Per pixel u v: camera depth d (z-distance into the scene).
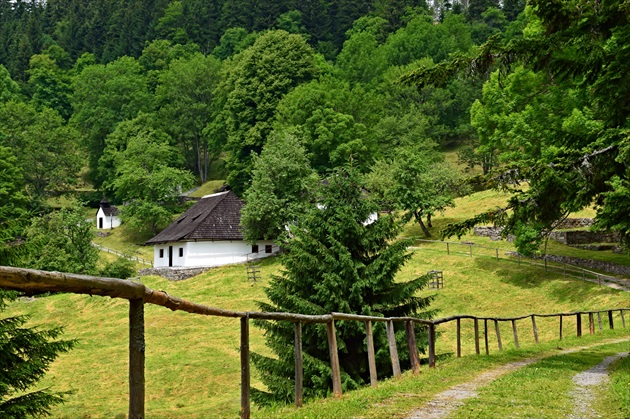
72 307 50.88
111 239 94.25
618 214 18.42
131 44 179.12
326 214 24.05
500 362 18.92
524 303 42.41
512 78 42.06
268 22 177.25
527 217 19.12
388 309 23.09
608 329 32.31
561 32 19.34
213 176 125.88
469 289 46.38
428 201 62.94
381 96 113.50
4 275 4.64
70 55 185.12
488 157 91.00
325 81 102.25
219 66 135.88
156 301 6.34
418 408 10.53
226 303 49.66
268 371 21.30
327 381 20.34
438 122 116.31
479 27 159.00
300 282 23.34
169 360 34.75
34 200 104.75
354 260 23.55
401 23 170.75
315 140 87.06
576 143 20.78
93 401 28.41
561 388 13.27
